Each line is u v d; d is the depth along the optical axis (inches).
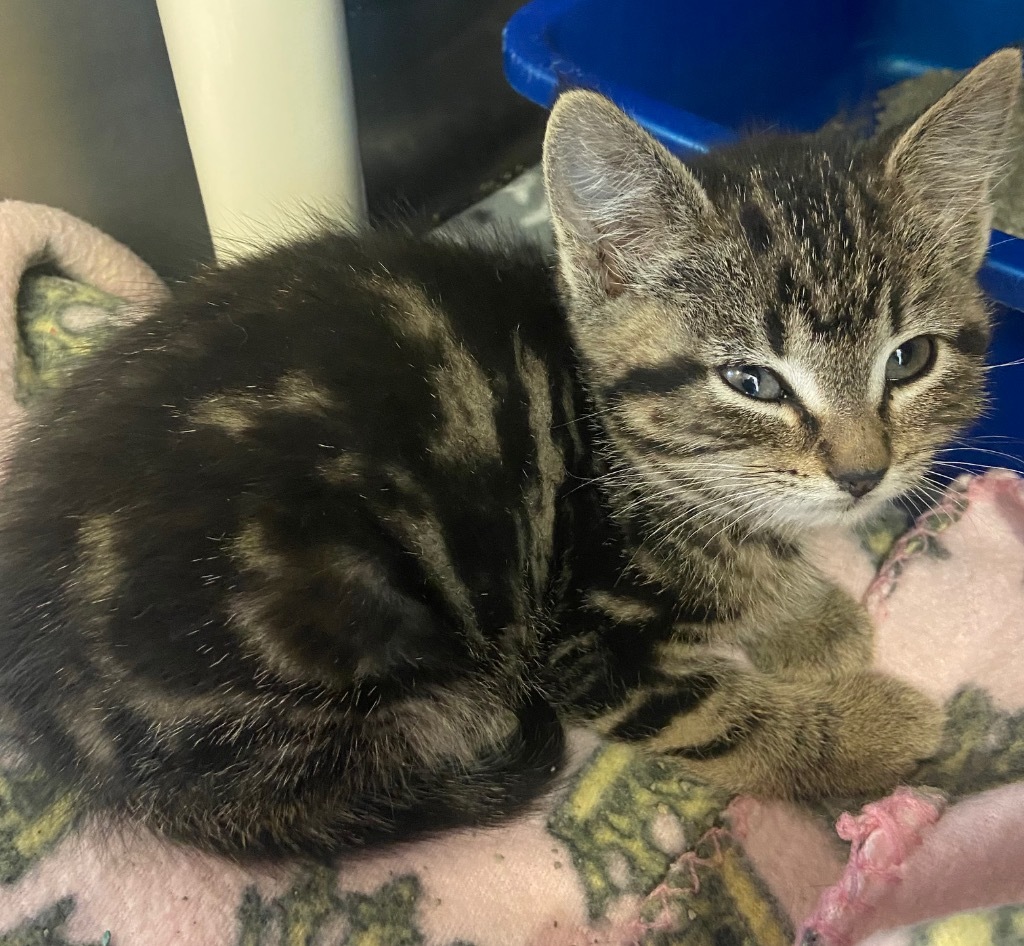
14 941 6.6
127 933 6.7
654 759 7.7
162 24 9.6
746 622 7.7
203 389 6.5
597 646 7.3
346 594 6.3
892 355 6.5
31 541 6.4
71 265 10.9
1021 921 5.1
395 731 7.0
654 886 7.2
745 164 6.9
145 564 6.1
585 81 7.4
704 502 7.0
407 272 7.3
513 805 7.4
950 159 6.6
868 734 7.5
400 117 13.2
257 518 6.2
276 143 9.9
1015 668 7.9
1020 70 6.4
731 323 6.4
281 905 6.9
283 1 8.9
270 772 6.6
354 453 6.4
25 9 9.8
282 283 7.1
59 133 10.8
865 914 6.4
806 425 6.4
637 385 6.8
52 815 7.1
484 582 7.0
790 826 7.5
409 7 12.4
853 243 6.3
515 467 7.0
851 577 8.9
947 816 6.7
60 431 6.8
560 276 7.1
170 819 6.6
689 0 10.5
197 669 6.1
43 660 6.3
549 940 7.0
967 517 8.7
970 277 6.9
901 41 12.7
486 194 14.7
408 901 7.1
